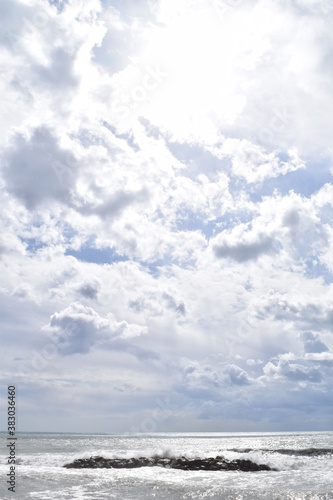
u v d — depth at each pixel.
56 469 27.84
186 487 20.16
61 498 17.38
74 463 31.38
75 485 20.66
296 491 19.02
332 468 29.16
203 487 20.19
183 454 37.16
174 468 29.38
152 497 17.67
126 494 18.33
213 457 33.47
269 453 42.31
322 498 17.44
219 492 18.77
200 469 28.80
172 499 17.23
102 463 31.55
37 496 17.75
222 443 77.44
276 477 24.42
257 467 29.28
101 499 17.17
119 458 34.16
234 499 17.31
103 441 88.25
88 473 25.56
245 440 97.31
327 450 44.31
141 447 61.12
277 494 18.23
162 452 38.78
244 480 23.12
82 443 75.81
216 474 25.95
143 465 31.14
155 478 23.83
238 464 30.16
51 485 20.56
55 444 70.94
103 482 21.67
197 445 69.00
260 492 18.77
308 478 23.89
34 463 32.47
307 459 35.34
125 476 24.44
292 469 28.88
